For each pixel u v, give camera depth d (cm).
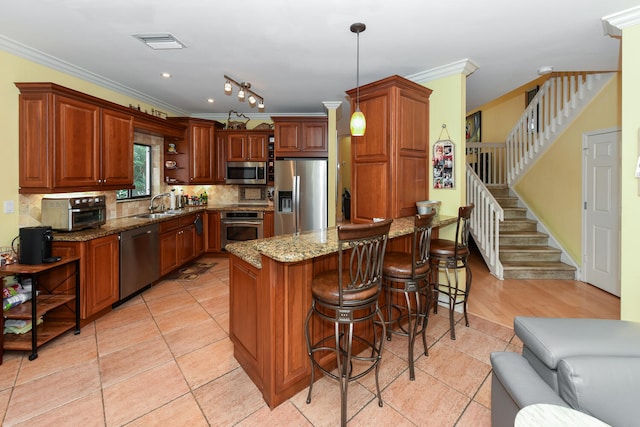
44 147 275
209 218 529
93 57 308
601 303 339
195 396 193
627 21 220
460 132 324
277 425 170
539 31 253
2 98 267
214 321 296
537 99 502
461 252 274
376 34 259
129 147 366
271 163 546
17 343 234
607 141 377
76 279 269
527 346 144
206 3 215
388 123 305
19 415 176
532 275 425
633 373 114
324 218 497
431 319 304
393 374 215
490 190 567
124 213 413
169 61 319
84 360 230
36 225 296
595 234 394
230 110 533
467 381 207
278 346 183
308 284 198
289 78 370
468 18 233
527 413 100
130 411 179
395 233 231
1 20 237
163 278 425
